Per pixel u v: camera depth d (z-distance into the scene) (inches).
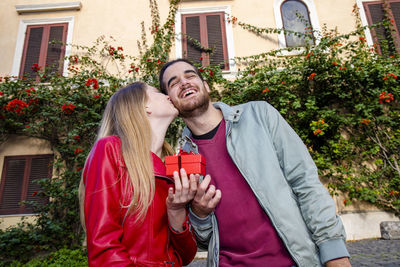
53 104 236.1
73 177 210.5
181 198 38.5
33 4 279.3
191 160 40.7
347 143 208.4
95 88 225.8
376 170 210.5
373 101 209.5
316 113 216.4
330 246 39.6
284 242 42.4
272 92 223.5
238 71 239.6
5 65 261.9
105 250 31.8
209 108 60.2
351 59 225.9
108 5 280.1
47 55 266.8
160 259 38.2
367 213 195.8
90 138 226.2
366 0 267.1
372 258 132.2
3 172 226.5
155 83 228.2
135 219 37.5
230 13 272.2
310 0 270.4
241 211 47.9
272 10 269.9
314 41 248.4
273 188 45.8
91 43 267.0
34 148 231.8
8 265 181.2
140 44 264.5
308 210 42.9
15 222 210.7
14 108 214.2
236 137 53.6
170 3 272.4
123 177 38.8
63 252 180.2
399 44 249.6
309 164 46.9
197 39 267.4
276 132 51.8
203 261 172.4
